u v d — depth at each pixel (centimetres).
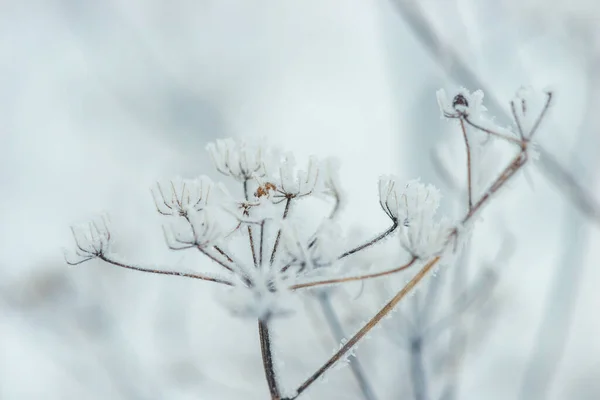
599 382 83
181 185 37
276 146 39
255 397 81
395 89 73
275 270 34
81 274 85
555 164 59
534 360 59
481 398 78
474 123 36
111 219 37
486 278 57
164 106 126
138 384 77
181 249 36
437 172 55
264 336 36
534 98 35
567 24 82
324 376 36
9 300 82
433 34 61
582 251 63
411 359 53
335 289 52
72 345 79
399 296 36
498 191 35
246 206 37
